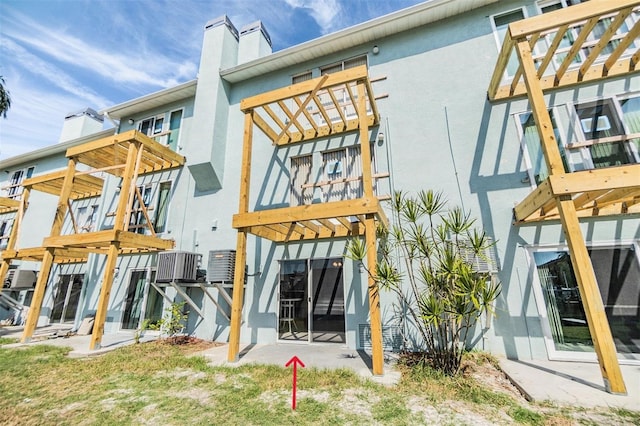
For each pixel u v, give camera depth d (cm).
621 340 516
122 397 424
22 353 674
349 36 837
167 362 583
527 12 723
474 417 344
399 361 550
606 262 552
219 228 881
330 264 743
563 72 614
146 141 855
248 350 672
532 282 588
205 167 898
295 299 756
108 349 705
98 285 1012
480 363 530
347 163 804
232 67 970
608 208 558
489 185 659
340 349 664
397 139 759
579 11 476
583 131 615
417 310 639
